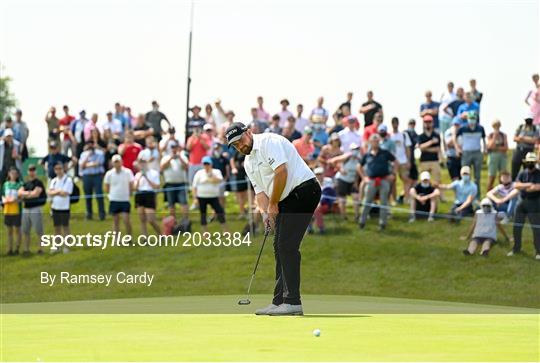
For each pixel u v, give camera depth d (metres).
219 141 57.78
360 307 29.09
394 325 20.52
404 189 58.59
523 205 46.84
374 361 14.05
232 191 57.88
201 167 58.22
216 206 52.25
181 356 14.70
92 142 57.91
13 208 52.56
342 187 53.91
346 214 55.47
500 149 57.47
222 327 19.97
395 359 14.29
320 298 37.91
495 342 16.89
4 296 46.81
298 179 23.66
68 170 60.44
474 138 56.34
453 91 67.69
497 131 57.59
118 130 68.75
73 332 18.98
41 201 52.44
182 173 54.62
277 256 24.48
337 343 16.64
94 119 66.38
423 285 46.31
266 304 30.39
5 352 15.41
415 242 51.12
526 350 15.59
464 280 46.41
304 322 21.38
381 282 47.03
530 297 43.25
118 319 22.88
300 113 65.62
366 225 53.66
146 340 17.17
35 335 18.39
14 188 52.84
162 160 54.75
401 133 58.12
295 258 23.91
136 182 52.94
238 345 16.28
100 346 16.20
